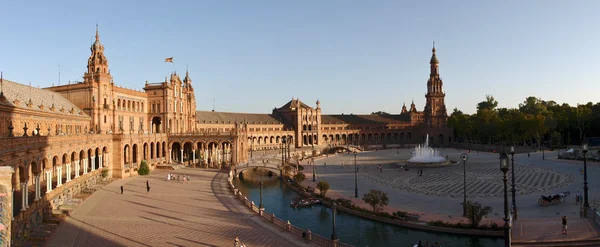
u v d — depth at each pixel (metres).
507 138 164.75
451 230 45.44
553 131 163.62
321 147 186.88
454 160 120.69
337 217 55.00
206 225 46.03
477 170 97.75
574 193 63.00
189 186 74.50
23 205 41.19
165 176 88.06
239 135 114.25
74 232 42.94
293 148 181.75
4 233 26.17
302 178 80.00
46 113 68.38
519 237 37.84
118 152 84.50
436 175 90.94
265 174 103.44
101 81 92.69
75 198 60.16
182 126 125.62
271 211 59.94
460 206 56.91
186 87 133.75
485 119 180.25
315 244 39.09
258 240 40.28
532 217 47.72
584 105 174.62
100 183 74.69
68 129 78.81
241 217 50.12
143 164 89.69
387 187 75.44
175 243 39.16
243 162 114.50
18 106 59.28
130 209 54.19
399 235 46.44
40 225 44.88
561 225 41.38
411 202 60.44
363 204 60.06
